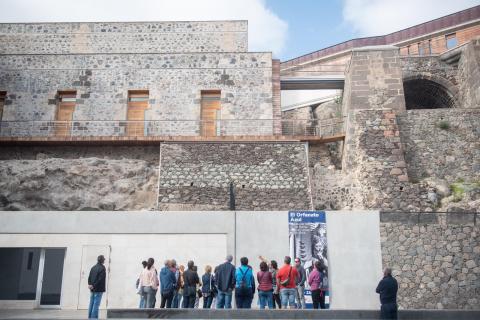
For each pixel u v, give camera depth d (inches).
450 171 686.5
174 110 786.8
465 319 409.4
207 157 692.7
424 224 539.2
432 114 722.8
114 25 993.5
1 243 516.7
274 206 660.7
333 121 794.8
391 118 701.3
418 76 884.0
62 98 807.7
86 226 521.7
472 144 697.0
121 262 511.5
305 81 826.8
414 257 528.1
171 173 680.4
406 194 638.5
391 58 768.9
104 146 739.4
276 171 683.4
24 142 725.9
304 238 516.1
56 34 988.6
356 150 691.4
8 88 800.9
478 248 533.3
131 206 664.4
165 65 807.7
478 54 807.1
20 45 984.3
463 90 850.8
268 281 403.2
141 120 768.3
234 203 639.8
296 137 714.2
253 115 781.9
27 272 513.0
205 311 376.5
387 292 370.6
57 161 690.2
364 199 649.0
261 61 808.3
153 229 520.4
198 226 520.7
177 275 446.6
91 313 388.5
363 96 751.7
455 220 541.0
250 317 378.0
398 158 668.1
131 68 806.5
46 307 502.6
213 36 983.6
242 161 689.6
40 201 659.4
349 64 789.9
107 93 796.6
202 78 800.3
